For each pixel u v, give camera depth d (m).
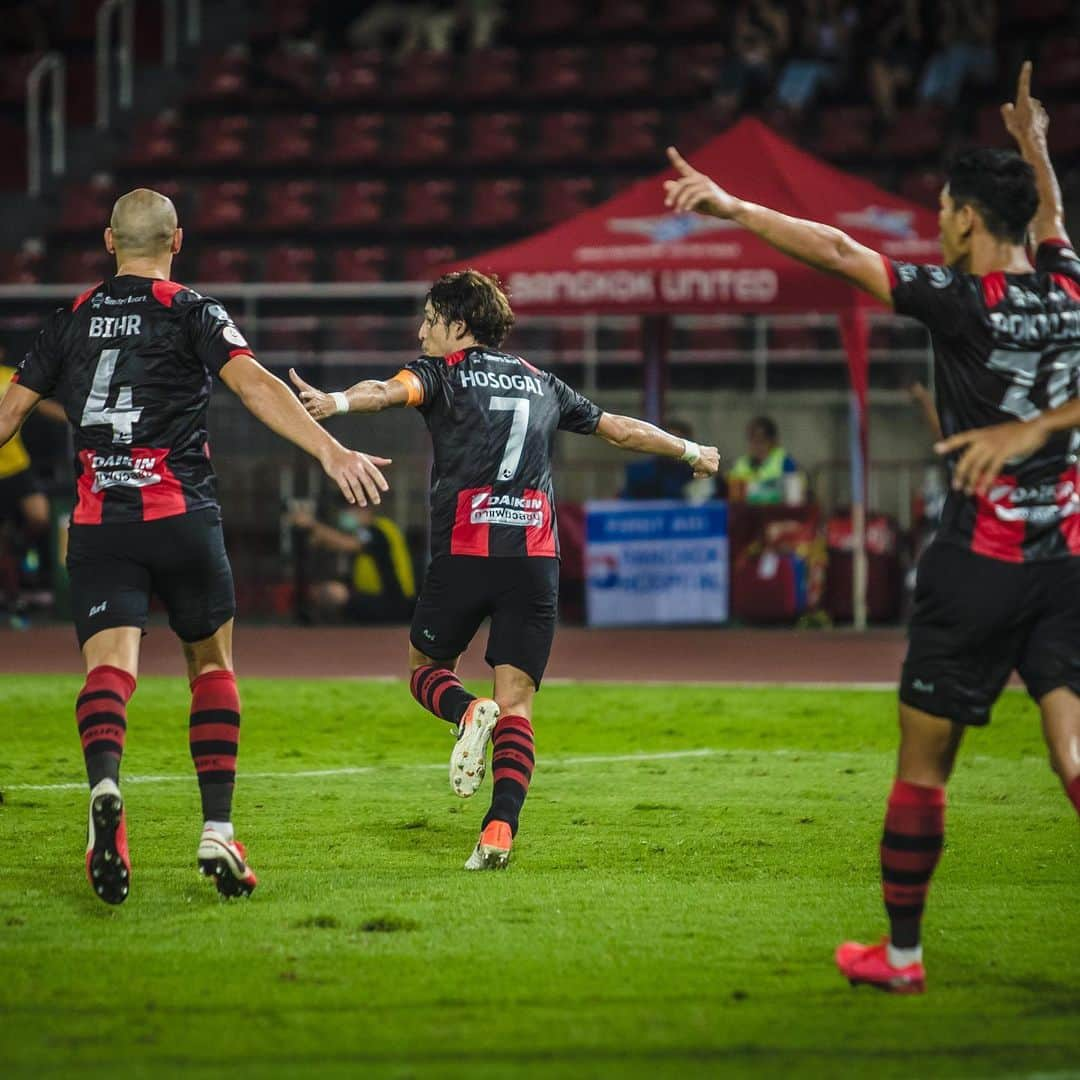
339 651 51.88
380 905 19.27
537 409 21.84
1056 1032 14.62
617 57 92.12
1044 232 17.59
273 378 18.47
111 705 18.20
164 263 19.61
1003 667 16.00
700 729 35.66
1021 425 15.25
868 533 60.38
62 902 19.39
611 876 21.08
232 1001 15.38
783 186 55.50
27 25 97.38
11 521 61.72
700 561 59.09
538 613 21.89
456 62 92.94
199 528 19.02
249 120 90.31
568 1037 14.38
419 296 68.19
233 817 25.33
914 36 89.06
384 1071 13.43
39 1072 13.36
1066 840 23.77
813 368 75.00
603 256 55.31
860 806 26.39
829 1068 13.59
